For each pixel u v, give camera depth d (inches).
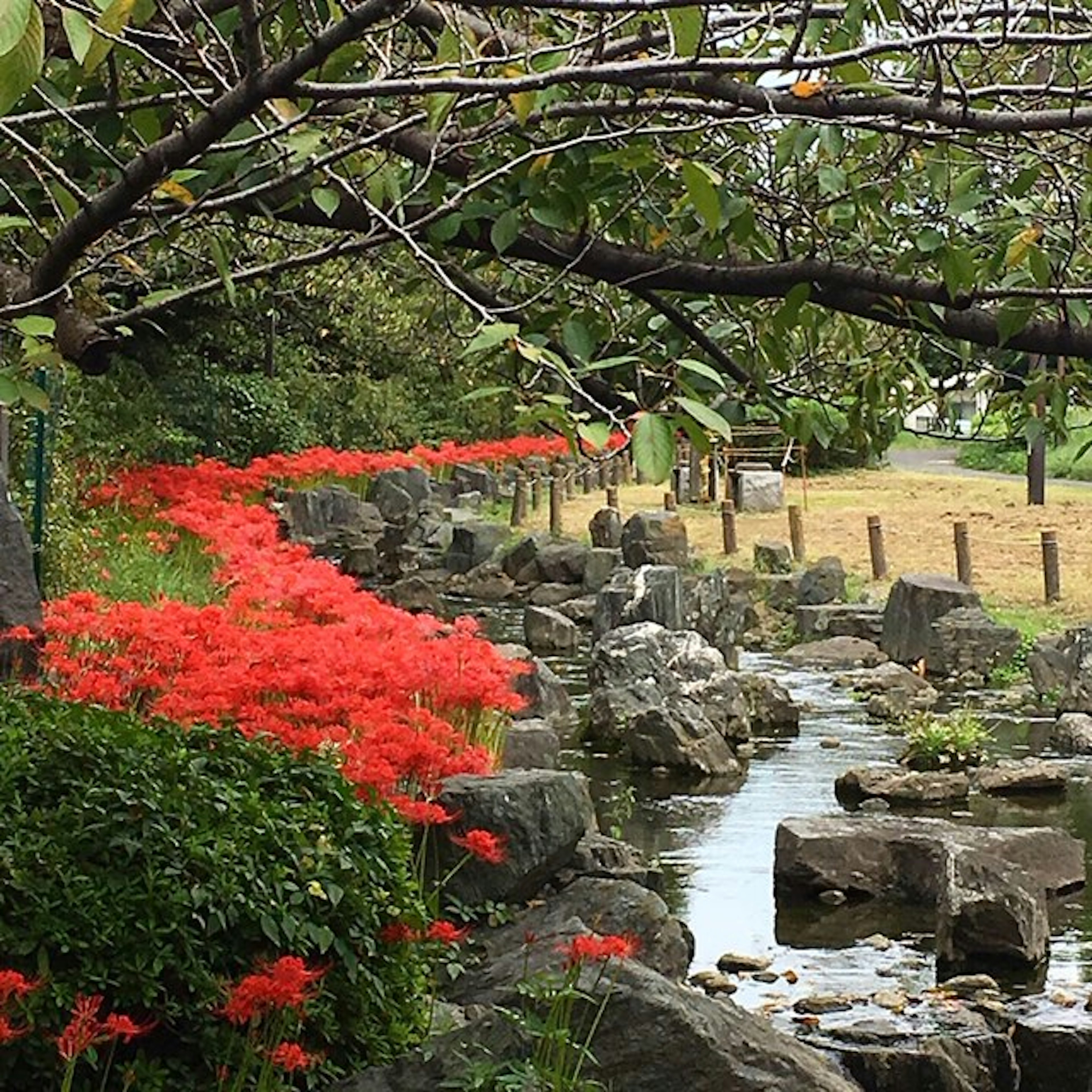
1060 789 517.0
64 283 141.3
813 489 1400.1
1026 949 359.9
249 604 446.0
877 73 151.3
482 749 352.2
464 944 314.2
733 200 170.6
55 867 200.8
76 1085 197.5
